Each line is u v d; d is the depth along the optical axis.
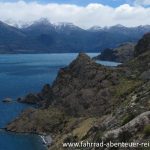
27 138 135.00
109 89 146.38
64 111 154.62
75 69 182.62
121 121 52.47
